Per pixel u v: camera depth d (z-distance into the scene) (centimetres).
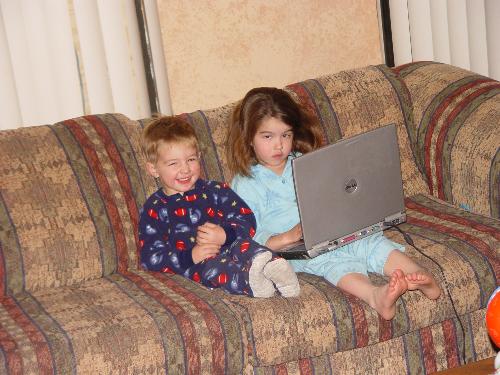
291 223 301
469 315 285
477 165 307
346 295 270
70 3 366
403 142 332
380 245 286
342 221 281
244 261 272
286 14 412
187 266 290
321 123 323
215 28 402
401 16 426
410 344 278
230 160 308
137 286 284
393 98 334
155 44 387
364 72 338
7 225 285
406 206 325
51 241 288
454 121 321
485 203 306
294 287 267
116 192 300
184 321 258
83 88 376
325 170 275
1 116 360
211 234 290
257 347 261
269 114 295
